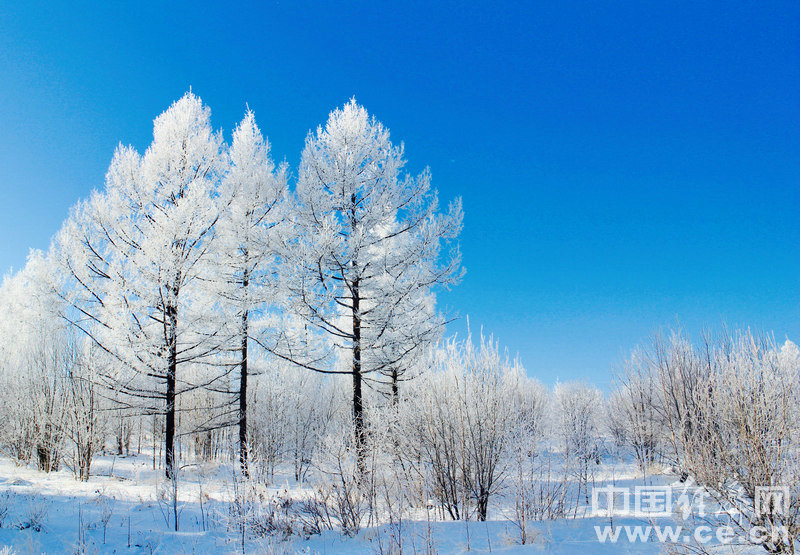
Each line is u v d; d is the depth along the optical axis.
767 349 5.98
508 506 7.23
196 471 13.22
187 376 18.09
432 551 5.22
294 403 16.56
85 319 12.59
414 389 9.21
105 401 12.62
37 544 5.05
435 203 12.79
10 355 15.80
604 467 13.27
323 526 6.93
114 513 7.23
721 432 5.82
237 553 5.57
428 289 12.60
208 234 13.62
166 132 13.88
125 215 13.07
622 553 4.98
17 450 14.02
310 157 12.51
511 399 8.13
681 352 11.16
